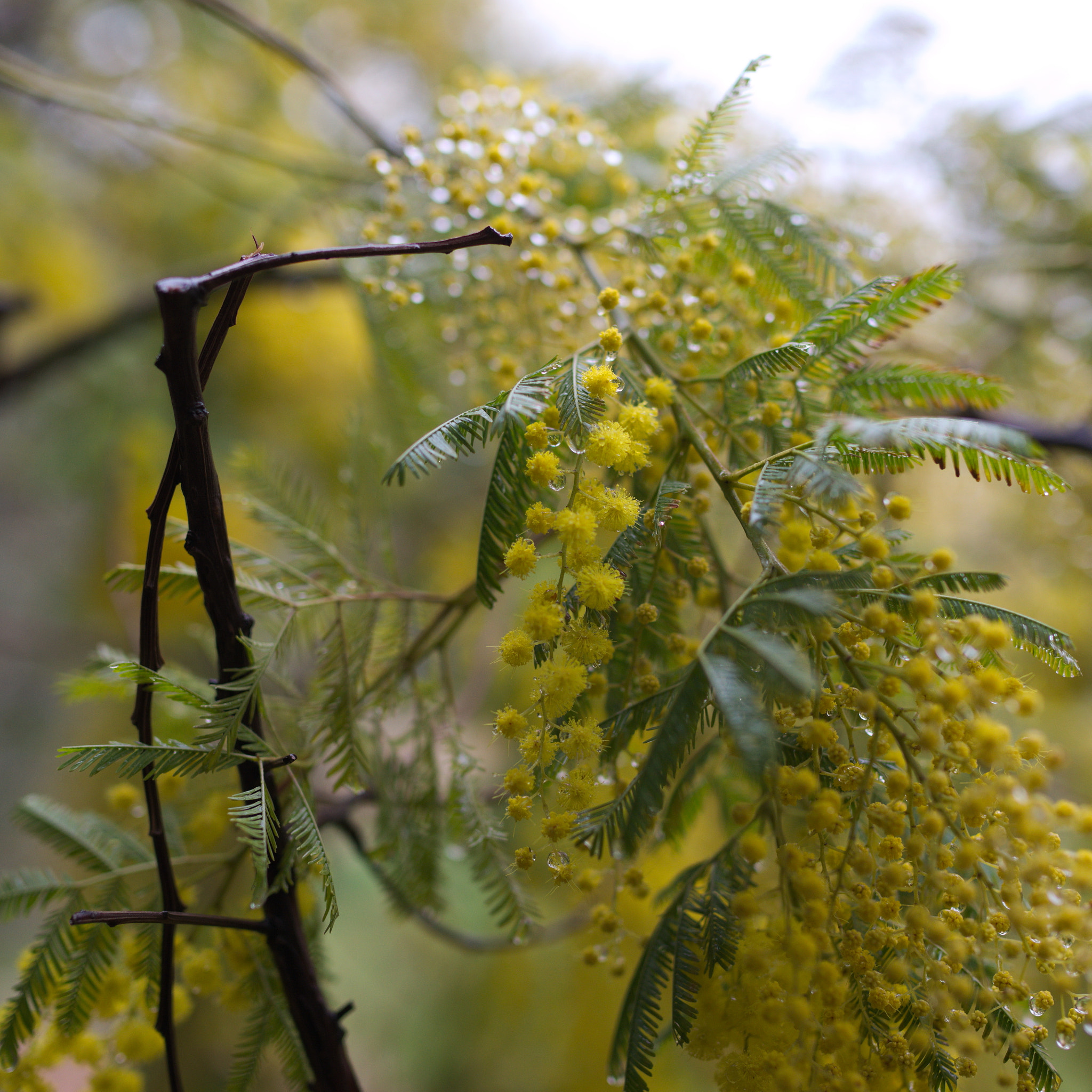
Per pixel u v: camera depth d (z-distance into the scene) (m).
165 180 0.78
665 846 0.34
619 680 0.30
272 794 0.29
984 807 0.27
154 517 0.28
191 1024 0.72
